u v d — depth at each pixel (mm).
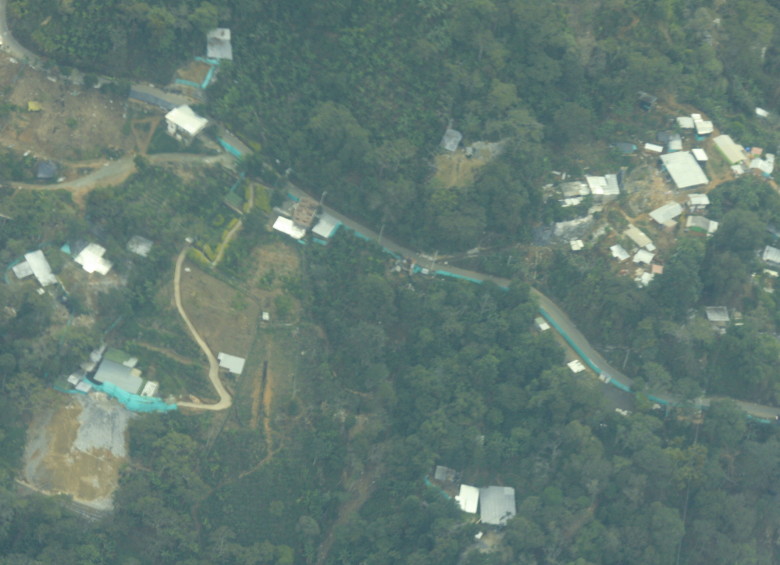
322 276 190625
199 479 176375
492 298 192375
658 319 188750
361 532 177875
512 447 183500
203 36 189500
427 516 179500
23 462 172125
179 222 185500
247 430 181000
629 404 190375
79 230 177375
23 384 170250
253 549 175000
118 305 178500
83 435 175500
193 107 189500
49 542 164875
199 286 185250
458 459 183500
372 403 186250
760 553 185875
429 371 187250
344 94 192875
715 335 190500
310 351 187375
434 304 190250
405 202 191375
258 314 186875
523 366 187375
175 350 182250
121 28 183000
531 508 179500
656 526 175875
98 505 173000
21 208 175375
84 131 183250
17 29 181125
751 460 184250
